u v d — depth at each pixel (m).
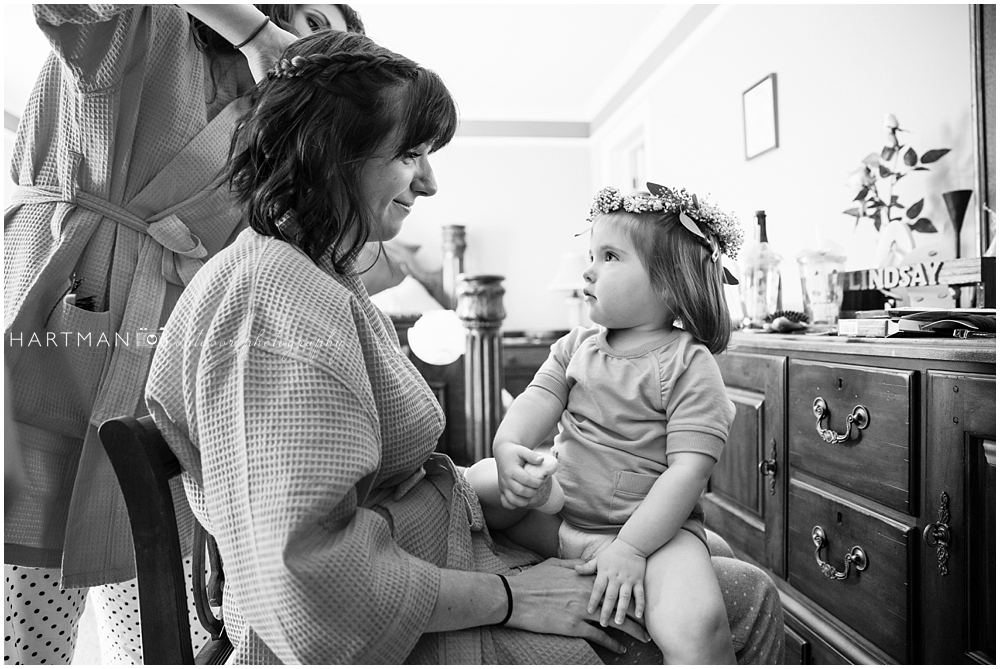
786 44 2.74
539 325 5.80
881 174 1.98
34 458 0.94
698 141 3.66
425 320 2.66
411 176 0.76
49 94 0.97
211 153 1.07
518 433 0.84
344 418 0.58
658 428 0.82
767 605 0.85
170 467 0.69
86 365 0.96
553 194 5.82
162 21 0.98
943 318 1.07
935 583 0.95
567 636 0.69
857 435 1.13
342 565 0.55
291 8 1.17
